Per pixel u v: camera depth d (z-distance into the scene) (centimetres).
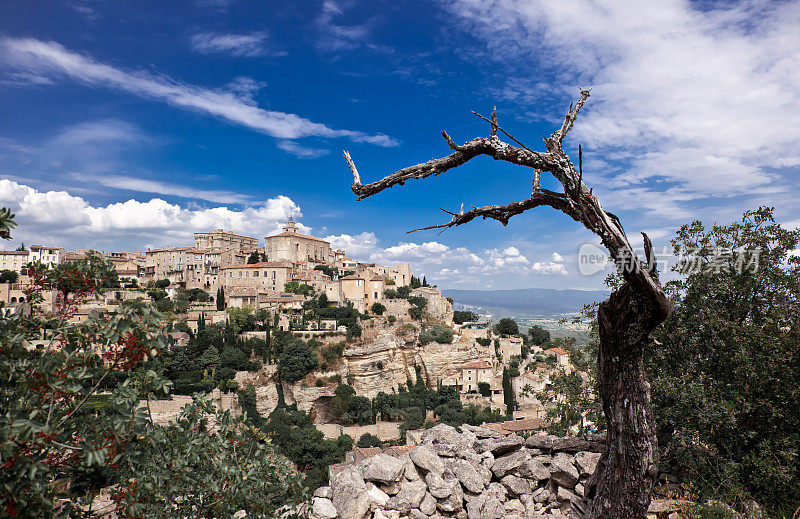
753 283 1057
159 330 484
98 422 455
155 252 12606
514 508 786
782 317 1013
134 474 514
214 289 11881
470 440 902
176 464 545
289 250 14025
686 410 880
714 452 918
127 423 457
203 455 577
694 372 1020
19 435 384
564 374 1238
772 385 938
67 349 480
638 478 452
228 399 6719
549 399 1269
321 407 8069
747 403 904
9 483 392
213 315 8956
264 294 10912
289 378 7694
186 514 591
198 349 7419
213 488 558
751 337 970
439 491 764
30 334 523
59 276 577
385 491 779
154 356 492
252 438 637
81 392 470
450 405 7838
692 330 1048
